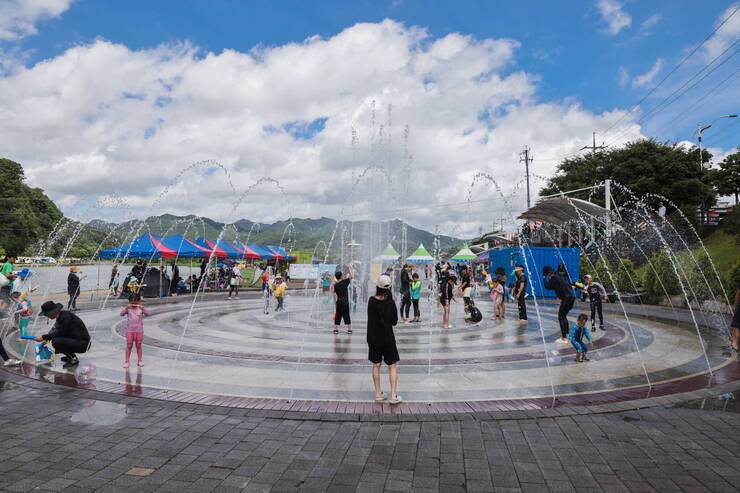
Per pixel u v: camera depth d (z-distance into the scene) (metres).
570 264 23.83
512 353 9.27
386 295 5.89
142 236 25.23
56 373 7.30
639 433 4.78
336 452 4.25
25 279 13.38
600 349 9.75
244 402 5.78
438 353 9.26
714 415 5.36
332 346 9.99
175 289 26.94
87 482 3.61
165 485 3.57
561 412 5.43
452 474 3.81
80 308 17.58
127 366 7.76
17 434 4.65
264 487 3.55
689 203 34.72
